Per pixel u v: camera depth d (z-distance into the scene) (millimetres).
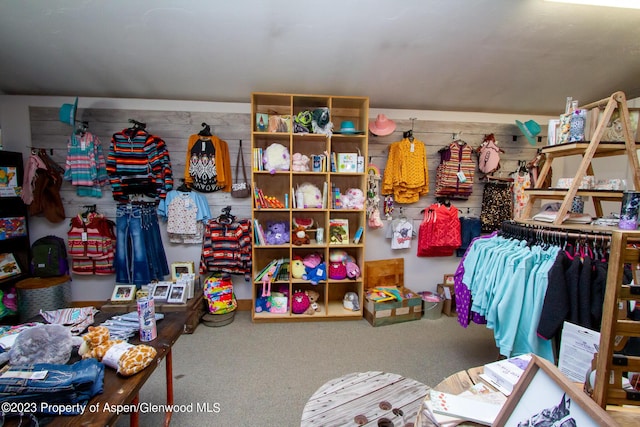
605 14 1753
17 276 2691
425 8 1725
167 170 2801
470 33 1950
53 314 1517
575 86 2666
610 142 1554
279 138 2938
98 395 989
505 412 751
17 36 1961
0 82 2527
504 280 1611
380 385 1351
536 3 1676
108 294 2977
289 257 3012
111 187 2838
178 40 2021
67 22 1841
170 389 1568
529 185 3168
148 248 2791
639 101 2793
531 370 753
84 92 2725
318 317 2844
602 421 576
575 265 1380
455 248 3189
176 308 2549
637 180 1521
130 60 2252
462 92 2797
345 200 2879
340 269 2883
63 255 2805
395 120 3137
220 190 2971
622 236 688
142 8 1729
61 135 2805
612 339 702
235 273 2865
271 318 2789
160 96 2820
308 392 1861
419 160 2984
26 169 2682
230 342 2441
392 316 2830
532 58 2238
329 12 1759
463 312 2021
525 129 2977
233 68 2373
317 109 2680
